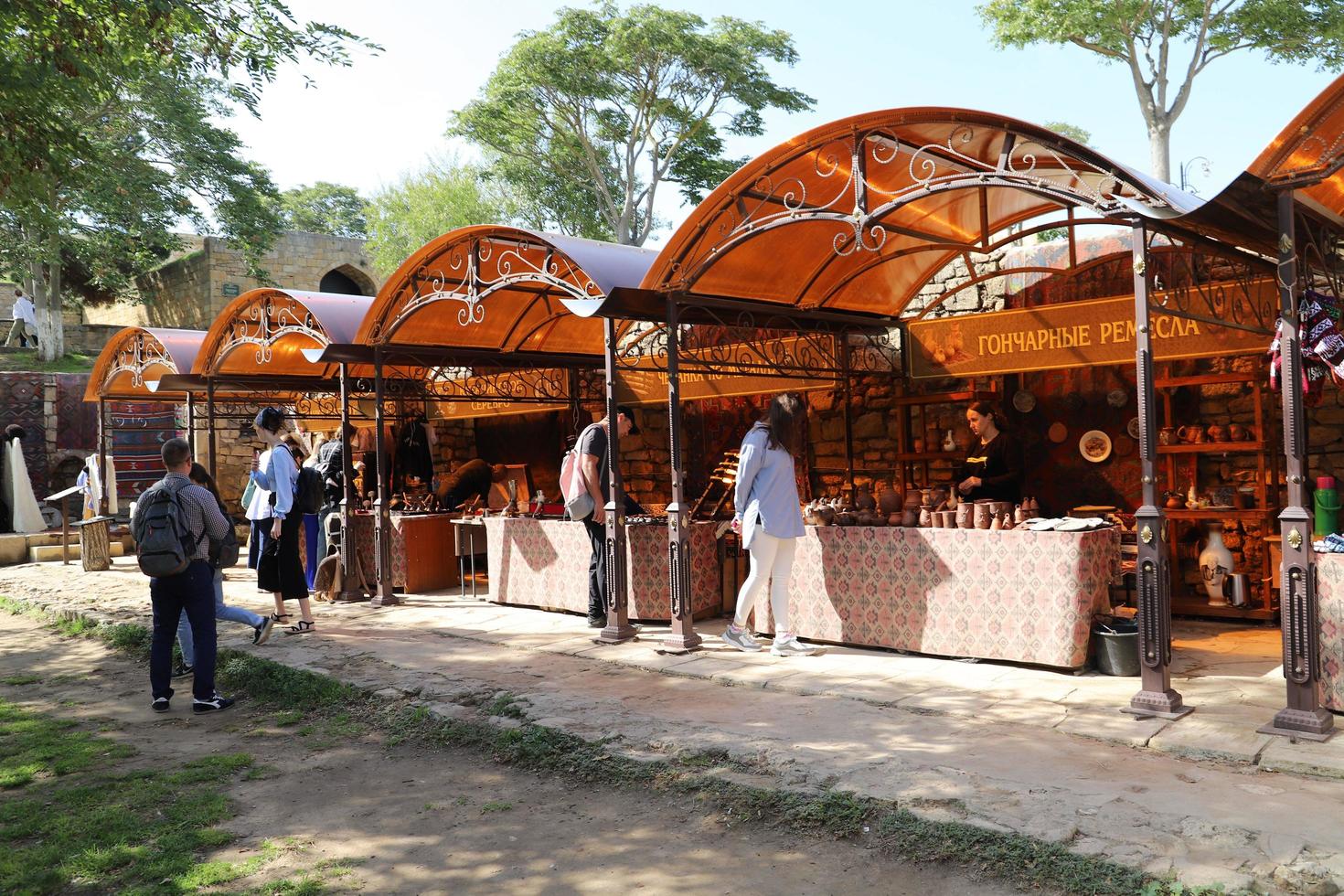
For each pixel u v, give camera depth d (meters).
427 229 31.20
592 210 29.05
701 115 27.95
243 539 17.64
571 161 28.66
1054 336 8.72
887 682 6.05
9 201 8.29
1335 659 4.80
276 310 11.66
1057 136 5.42
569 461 8.70
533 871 3.90
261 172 30.56
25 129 7.80
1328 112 4.50
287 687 6.98
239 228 29.33
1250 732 4.72
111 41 8.97
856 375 9.86
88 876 4.00
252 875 3.96
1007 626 6.27
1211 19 19.12
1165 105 20.03
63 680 7.95
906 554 6.74
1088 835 3.67
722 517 9.83
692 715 5.54
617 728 5.37
